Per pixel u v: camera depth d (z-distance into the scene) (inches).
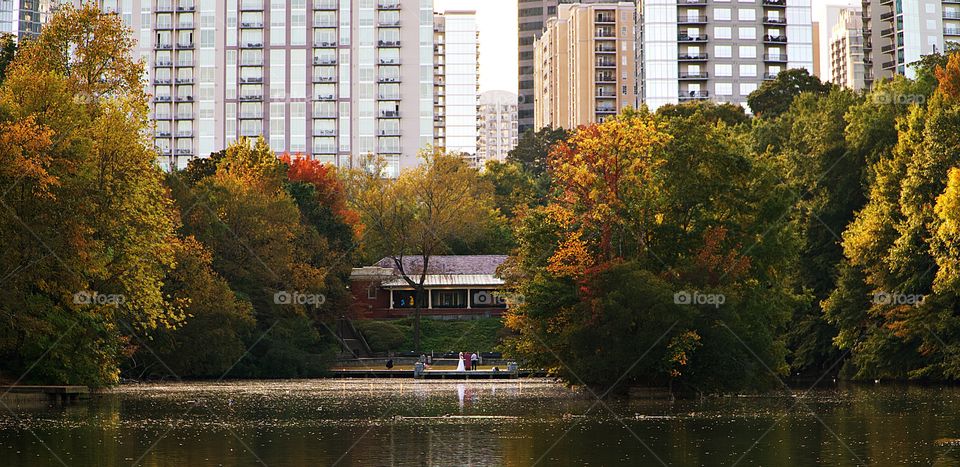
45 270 2321.6
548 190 7642.7
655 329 2559.1
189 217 3754.9
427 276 5910.4
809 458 1552.7
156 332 3400.6
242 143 5044.3
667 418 2155.5
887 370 3225.9
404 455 1585.9
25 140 2229.3
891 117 3567.9
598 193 2738.7
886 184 3280.0
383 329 5388.8
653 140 2760.8
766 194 2812.5
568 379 2728.8
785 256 2824.8
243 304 3668.8
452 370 4352.9
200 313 3538.4
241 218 3993.6
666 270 2687.0
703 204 2758.4
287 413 2283.5
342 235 4995.1
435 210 5634.8
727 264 2674.7
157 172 2888.8
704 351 2667.3
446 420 2126.0
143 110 2645.2
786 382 3513.8
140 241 2549.2
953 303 2999.5
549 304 2733.8
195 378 3865.7
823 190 3654.0
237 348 3671.3
